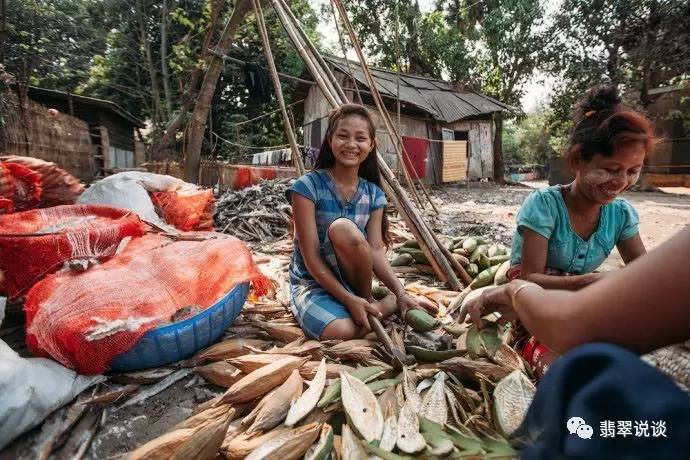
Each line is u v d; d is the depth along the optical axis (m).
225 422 1.26
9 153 6.11
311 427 1.32
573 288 1.59
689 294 0.49
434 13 17.31
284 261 3.52
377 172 2.38
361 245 1.97
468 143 15.84
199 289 1.91
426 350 1.77
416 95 14.31
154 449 1.19
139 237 2.30
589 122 1.47
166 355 1.78
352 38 4.80
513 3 15.58
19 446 1.38
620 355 0.46
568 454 0.45
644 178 13.90
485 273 2.56
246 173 7.46
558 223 1.72
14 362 1.43
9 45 13.38
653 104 15.10
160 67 17.28
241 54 16.64
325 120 13.63
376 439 1.28
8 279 1.96
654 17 13.39
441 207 8.55
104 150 12.19
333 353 1.79
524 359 1.72
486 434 1.30
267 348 2.03
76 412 1.52
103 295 1.70
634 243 1.83
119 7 16.20
